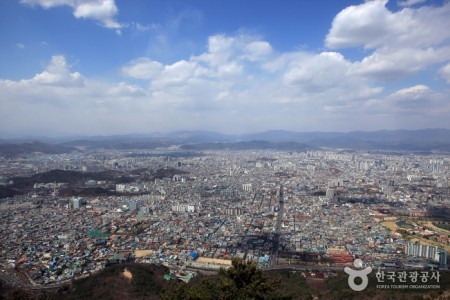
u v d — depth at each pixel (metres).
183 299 51.34
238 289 47.97
